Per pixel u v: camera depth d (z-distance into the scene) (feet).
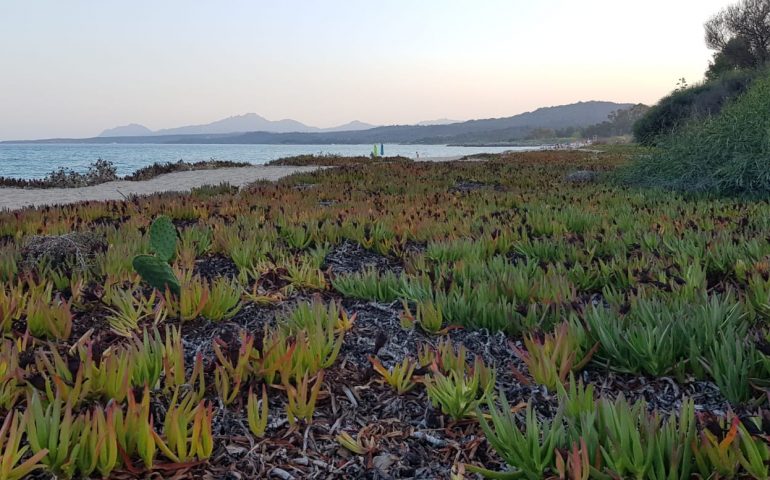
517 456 7.00
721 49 156.46
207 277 18.29
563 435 7.09
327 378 10.21
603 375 10.55
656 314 11.43
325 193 40.34
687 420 7.30
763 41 144.66
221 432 8.36
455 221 25.32
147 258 13.35
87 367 8.59
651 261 17.12
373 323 13.48
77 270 16.24
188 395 8.10
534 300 13.97
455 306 13.23
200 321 13.24
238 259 18.83
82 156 353.92
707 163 39.06
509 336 12.45
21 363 9.38
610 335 10.68
